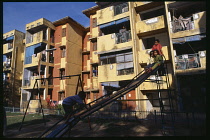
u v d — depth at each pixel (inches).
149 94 568.1
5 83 874.8
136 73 547.5
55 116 513.3
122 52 605.3
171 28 485.1
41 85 759.1
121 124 331.3
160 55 269.1
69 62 786.8
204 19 444.5
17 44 985.5
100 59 660.1
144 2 589.6
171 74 494.0
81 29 902.4
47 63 803.4
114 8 653.9
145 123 319.6
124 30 636.7
